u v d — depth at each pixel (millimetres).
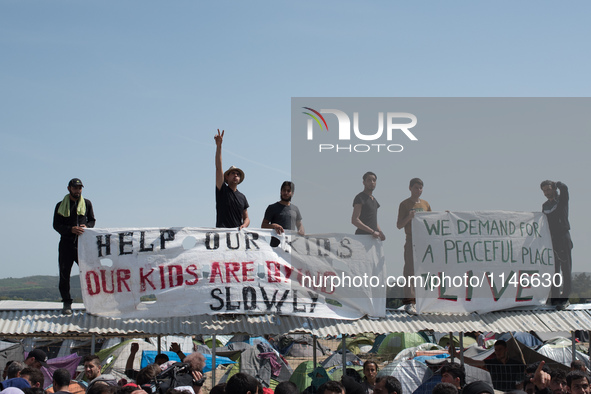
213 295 10656
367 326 10727
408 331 10516
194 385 8477
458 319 11164
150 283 10633
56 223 10719
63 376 8281
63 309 10719
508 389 11836
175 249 10805
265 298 10742
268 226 11398
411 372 11508
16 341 15008
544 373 8523
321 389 6734
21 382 8031
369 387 11086
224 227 11250
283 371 17625
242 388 6609
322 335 10359
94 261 10625
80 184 10688
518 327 10852
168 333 10219
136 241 10758
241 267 10844
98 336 10766
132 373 13219
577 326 11008
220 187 11336
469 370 11180
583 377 8195
